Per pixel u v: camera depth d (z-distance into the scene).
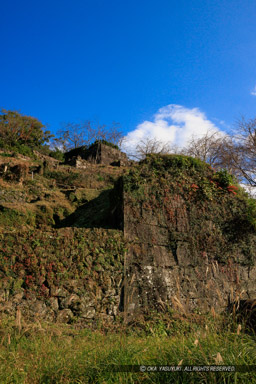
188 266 9.70
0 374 3.36
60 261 7.95
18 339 4.84
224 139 25.00
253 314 4.55
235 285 10.02
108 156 30.23
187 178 11.15
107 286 8.25
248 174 23.44
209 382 2.87
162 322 7.48
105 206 13.38
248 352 3.20
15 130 35.88
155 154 11.57
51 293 7.47
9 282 7.13
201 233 10.40
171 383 3.04
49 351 4.11
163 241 9.70
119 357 3.56
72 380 3.32
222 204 11.19
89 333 6.49
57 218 13.62
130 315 8.10
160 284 8.95
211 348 3.33
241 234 10.93
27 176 17.62
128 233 9.27
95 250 8.53
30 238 7.85
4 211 12.21
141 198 9.97
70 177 20.22
